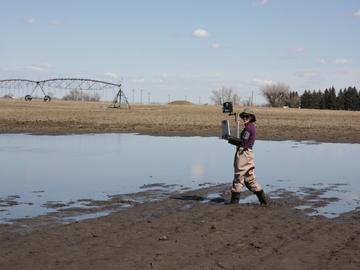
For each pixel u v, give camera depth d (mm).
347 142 29719
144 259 7000
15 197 11750
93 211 10266
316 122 53688
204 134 33844
